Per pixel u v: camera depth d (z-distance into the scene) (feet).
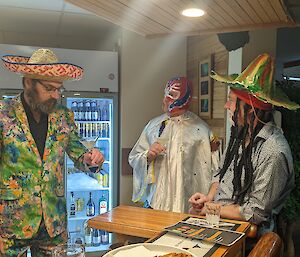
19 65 5.55
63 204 6.19
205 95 10.48
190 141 9.18
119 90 11.66
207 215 4.86
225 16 6.77
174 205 9.00
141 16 6.93
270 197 5.06
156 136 9.48
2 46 10.28
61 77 5.79
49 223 5.86
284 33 9.82
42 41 13.58
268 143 5.16
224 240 4.05
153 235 4.54
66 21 11.72
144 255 3.67
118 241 5.16
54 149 6.02
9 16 11.18
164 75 11.76
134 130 11.61
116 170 11.59
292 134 7.67
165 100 9.67
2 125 5.65
